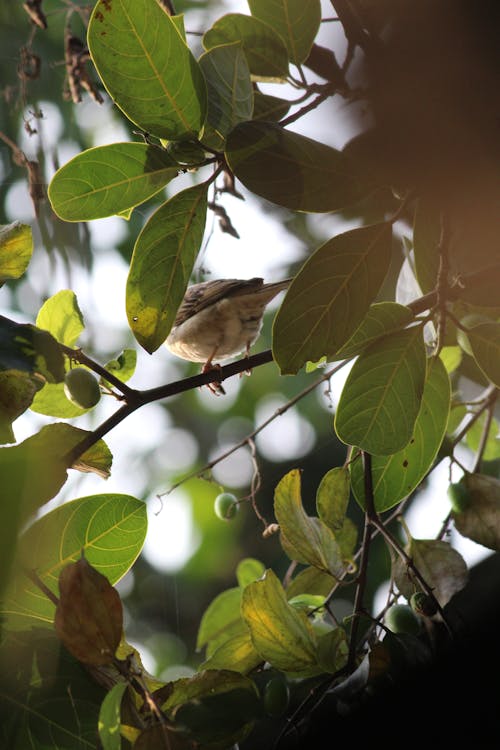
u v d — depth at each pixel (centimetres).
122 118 1200
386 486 675
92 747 481
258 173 559
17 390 525
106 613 463
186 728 496
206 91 543
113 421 550
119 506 543
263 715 512
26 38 1170
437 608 589
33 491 401
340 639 571
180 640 1345
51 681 493
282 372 573
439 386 653
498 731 376
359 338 614
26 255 561
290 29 644
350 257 566
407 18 415
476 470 756
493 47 408
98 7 506
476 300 620
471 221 523
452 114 437
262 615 566
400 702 400
